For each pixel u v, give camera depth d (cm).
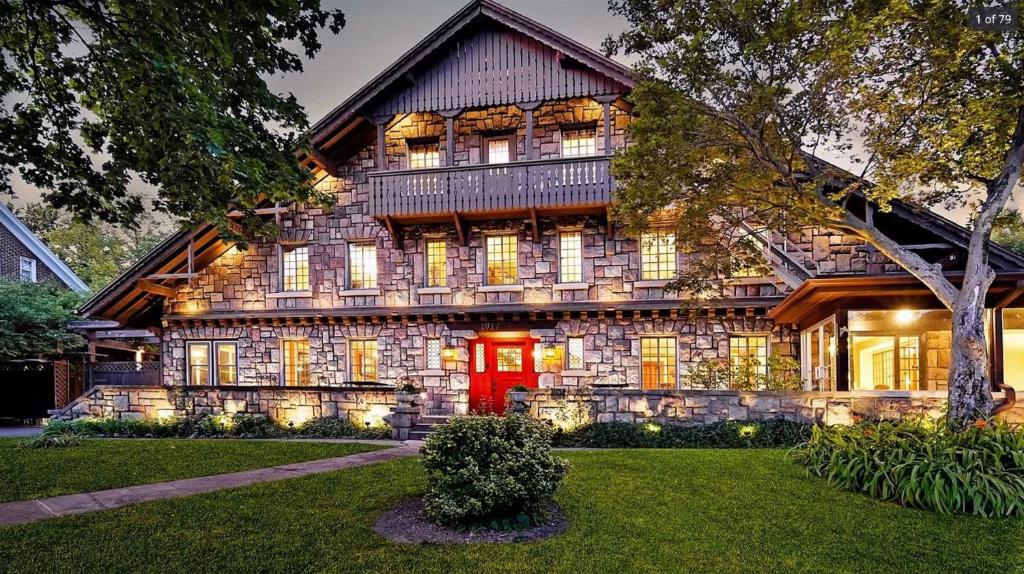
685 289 1328
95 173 847
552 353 1527
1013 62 839
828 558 509
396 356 1605
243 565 486
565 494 702
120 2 725
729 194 1052
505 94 1470
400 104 1518
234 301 1683
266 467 905
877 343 1272
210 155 757
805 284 1088
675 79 986
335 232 1650
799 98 962
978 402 816
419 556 506
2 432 1702
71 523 593
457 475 591
